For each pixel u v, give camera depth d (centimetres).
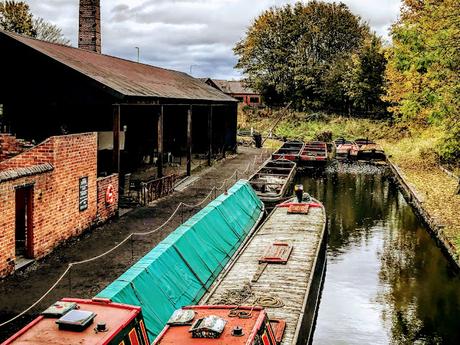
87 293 1112
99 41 2894
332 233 2153
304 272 1273
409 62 1980
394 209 2606
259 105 7125
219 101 3222
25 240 1304
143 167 2906
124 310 691
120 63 2738
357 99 5888
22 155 1371
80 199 1532
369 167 4122
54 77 1770
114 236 1554
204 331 698
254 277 1230
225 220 1677
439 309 1398
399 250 1917
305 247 1474
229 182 2603
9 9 5147
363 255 1861
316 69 6494
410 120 3509
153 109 3028
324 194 2983
